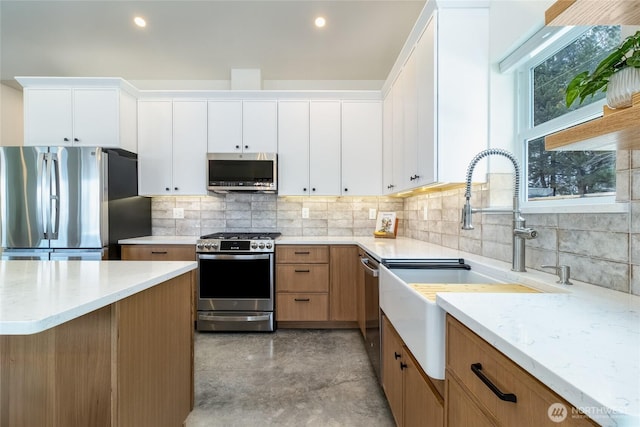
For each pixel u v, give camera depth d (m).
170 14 2.46
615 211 0.98
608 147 0.88
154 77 3.50
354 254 2.86
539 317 0.76
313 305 2.87
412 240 2.88
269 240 2.82
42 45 2.87
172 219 3.39
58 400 1.08
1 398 1.09
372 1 2.32
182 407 1.51
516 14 1.50
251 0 2.31
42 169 2.64
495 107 1.71
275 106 3.12
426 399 1.10
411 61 2.11
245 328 2.84
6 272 1.32
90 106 2.87
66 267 1.43
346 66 3.26
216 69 3.32
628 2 0.71
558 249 1.24
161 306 1.32
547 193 1.45
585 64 1.25
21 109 3.74
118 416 1.04
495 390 0.67
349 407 1.74
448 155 1.74
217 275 2.84
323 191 3.13
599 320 0.74
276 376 2.07
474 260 1.66
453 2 1.72
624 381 0.47
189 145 3.10
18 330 0.74
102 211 2.66
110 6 2.37
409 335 1.19
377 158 3.13
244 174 3.01
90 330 1.07
